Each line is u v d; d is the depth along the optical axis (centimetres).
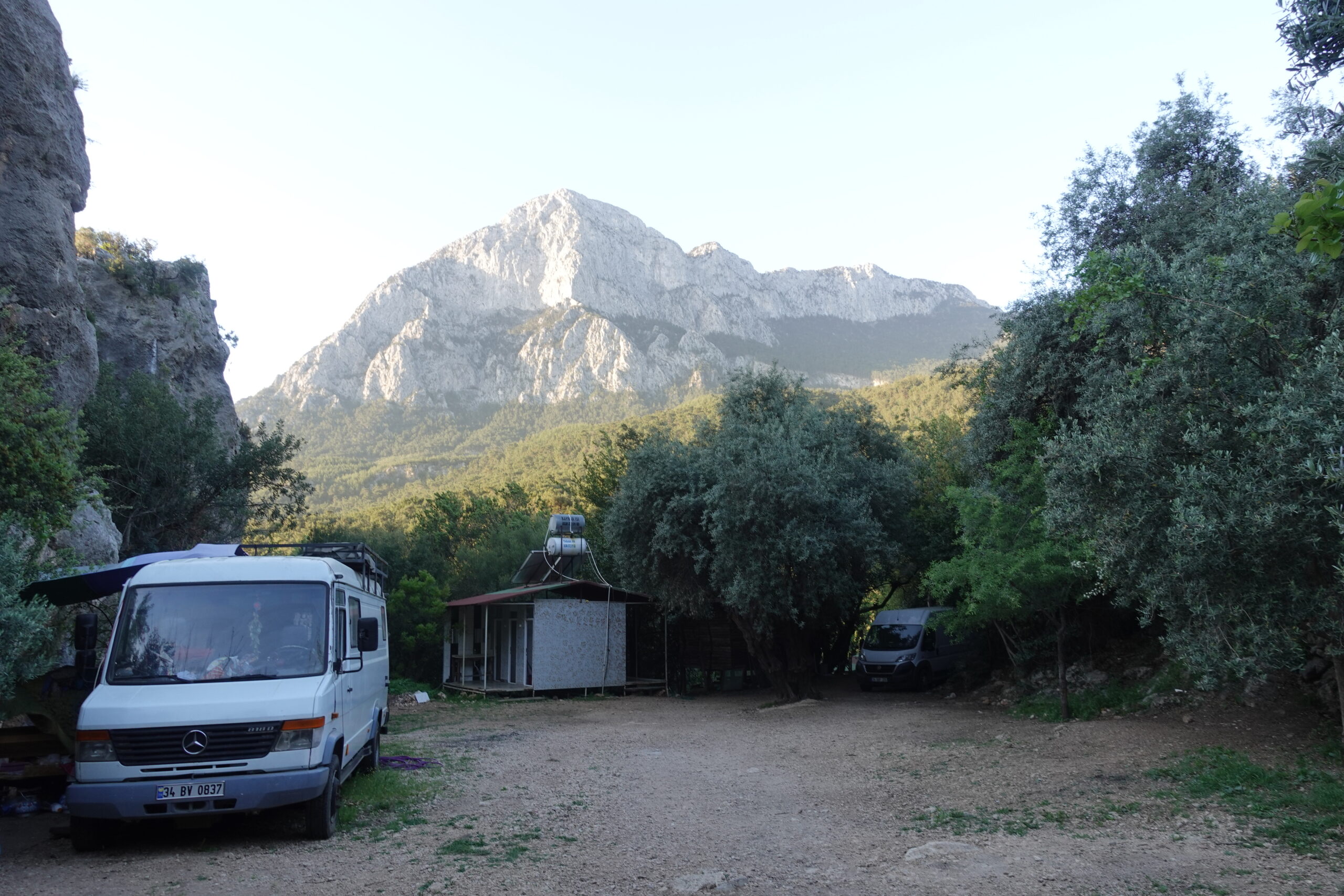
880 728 1598
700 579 2295
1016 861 662
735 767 1230
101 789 720
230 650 834
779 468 1966
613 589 2652
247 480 2930
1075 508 949
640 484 2309
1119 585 1012
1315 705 1094
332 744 816
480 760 1315
